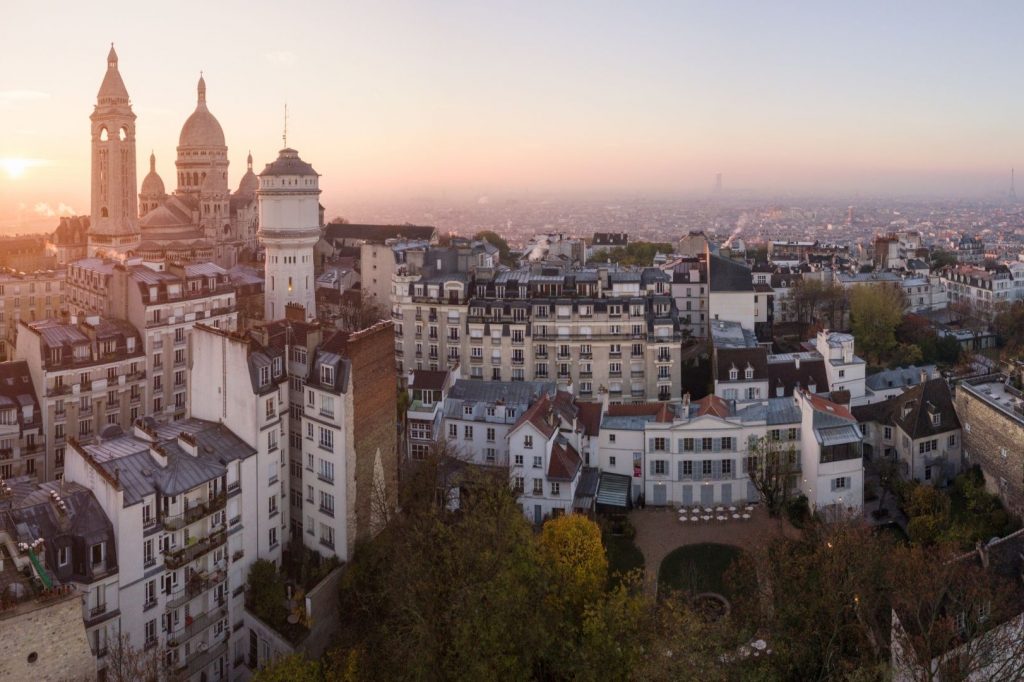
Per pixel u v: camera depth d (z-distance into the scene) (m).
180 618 121.81
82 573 108.81
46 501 111.44
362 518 142.38
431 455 161.25
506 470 165.62
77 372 183.25
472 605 105.69
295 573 140.50
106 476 112.56
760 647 111.94
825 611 115.06
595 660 105.94
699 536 162.38
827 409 174.75
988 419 173.88
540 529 164.25
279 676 109.62
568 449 174.38
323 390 137.88
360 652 119.25
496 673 102.62
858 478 169.50
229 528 129.12
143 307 197.38
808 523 149.00
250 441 134.50
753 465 174.00
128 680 103.19
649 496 177.62
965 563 116.81
